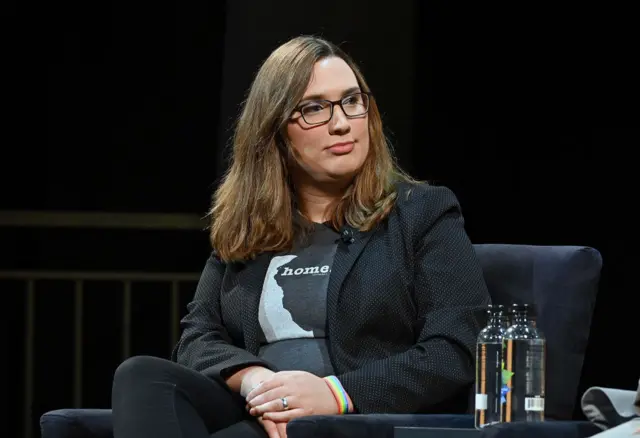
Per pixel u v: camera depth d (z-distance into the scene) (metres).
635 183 12.95
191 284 14.09
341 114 7.59
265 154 7.85
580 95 13.10
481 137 13.28
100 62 14.41
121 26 14.41
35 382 13.88
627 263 12.89
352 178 7.77
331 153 7.57
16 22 14.38
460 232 7.53
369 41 12.88
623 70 13.02
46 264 14.43
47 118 14.45
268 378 7.06
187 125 14.41
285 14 12.84
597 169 13.07
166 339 14.06
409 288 7.39
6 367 14.05
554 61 13.17
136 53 14.41
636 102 12.99
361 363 7.29
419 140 13.34
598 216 13.05
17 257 14.39
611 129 13.05
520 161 13.25
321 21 12.85
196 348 7.64
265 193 7.78
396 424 6.25
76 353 12.34
